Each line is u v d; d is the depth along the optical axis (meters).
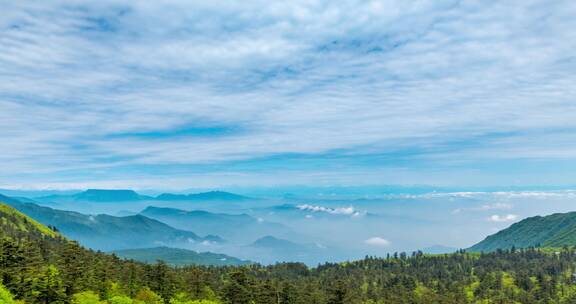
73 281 93.44
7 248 87.06
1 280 82.00
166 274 123.69
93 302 101.06
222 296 115.62
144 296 114.25
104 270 122.62
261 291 122.12
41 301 81.62
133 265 129.88
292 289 136.50
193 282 124.62
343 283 124.50
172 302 118.25
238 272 119.56
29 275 84.75
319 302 140.75
